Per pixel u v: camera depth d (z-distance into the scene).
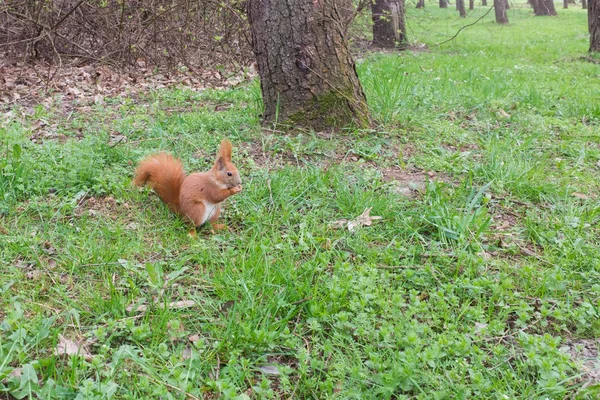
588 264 2.85
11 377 2.27
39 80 4.51
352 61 3.63
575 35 9.71
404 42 7.59
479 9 18.66
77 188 3.12
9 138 3.39
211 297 2.70
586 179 3.33
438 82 4.57
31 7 4.80
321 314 2.62
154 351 2.47
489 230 2.98
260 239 2.89
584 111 4.09
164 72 4.81
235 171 2.88
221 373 2.41
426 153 3.48
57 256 2.81
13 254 2.80
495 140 3.56
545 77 5.19
